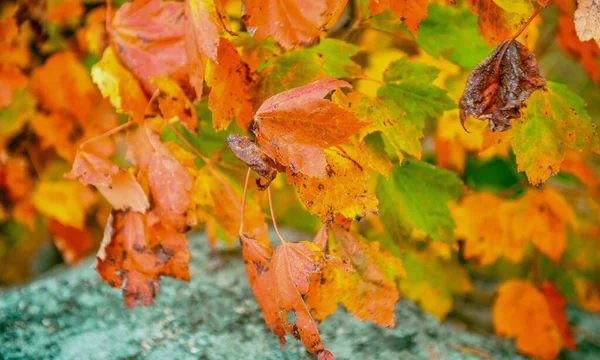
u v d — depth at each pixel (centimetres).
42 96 96
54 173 107
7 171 102
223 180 77
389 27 79
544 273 108
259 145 69
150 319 89
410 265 97
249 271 72
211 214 77
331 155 70
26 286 96
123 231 75
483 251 93
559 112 72
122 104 74
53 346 84
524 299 94
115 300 92
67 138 98
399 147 74
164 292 94
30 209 107
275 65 74
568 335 95
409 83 75
